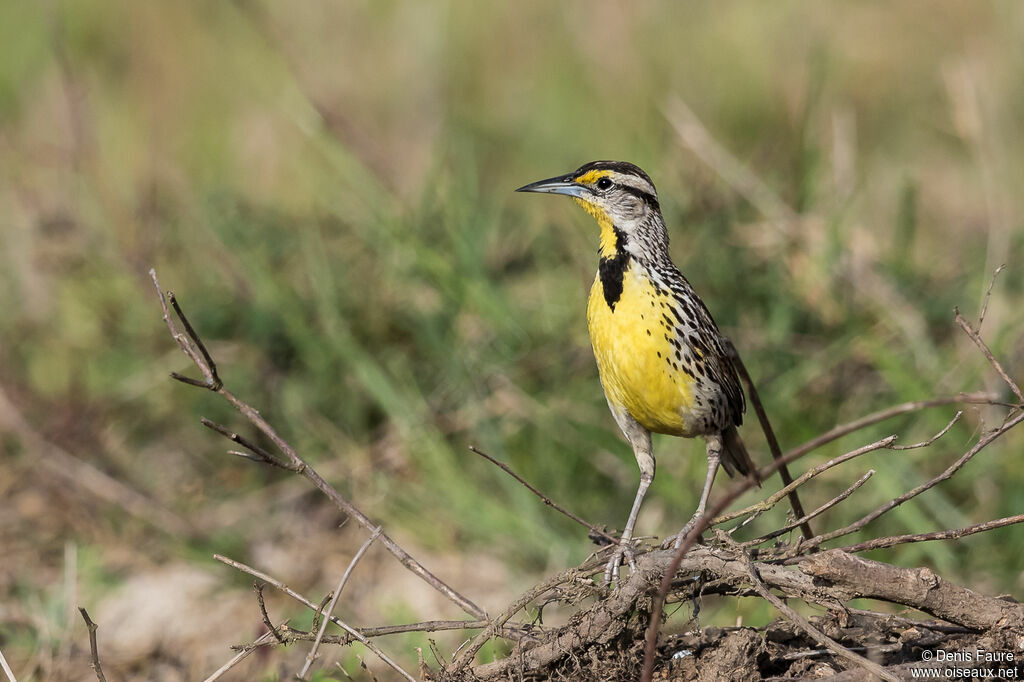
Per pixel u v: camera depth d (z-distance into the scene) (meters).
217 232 12.56
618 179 8.32
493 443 10.66
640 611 6.75
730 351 8.42
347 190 13.29
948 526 9.66
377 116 16.28
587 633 6.65
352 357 11.18
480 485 10.63
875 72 17.12
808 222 12.14
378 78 16.92
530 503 10.27
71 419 11.61
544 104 16.52
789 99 15.90
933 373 10.91
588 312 8.44
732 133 15.80
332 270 12.10
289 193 14.52
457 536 10.32
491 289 11.70
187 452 11.57
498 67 17.80
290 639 6.98
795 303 11.75
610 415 10.97
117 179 14.62
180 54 18.25
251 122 16.58
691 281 11.94
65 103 16.02
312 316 11.85
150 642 9.12
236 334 12.09
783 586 6.60
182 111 17.23
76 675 8.64
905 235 12.45
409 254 11.80
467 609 7.04
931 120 15.99
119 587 9.83
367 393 11.46
